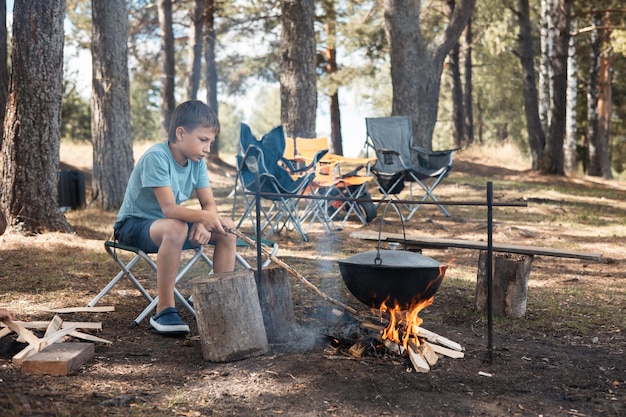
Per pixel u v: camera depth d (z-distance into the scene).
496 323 3.76
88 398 2.38
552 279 5.21
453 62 22.33
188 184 3.53
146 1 20.38
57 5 6.22
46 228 6.30
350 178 7.51
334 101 23.47
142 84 22.11
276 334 3.17
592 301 4.41
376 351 2.99
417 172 8.12
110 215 8.46
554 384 2.76
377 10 20.19
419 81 13.04
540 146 17.05
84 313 3.72
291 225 7.71
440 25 20.52
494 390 2.65
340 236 7.00
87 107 22.20
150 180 3.31
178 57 22.72
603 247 6.91
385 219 8.39
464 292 4.55
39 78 6.21
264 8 20.84
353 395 2.53
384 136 8.57
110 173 8.97
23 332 2.84
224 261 3.42
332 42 21.34
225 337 2.88
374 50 21.14
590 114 22.61
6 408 2.15
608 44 21.25
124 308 3.89
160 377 2.68
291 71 11.02
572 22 20.70
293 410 2.37
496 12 19.48
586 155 28.23
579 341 3.45
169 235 3.26
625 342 3.43
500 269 3.90
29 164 6.25
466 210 9.52
